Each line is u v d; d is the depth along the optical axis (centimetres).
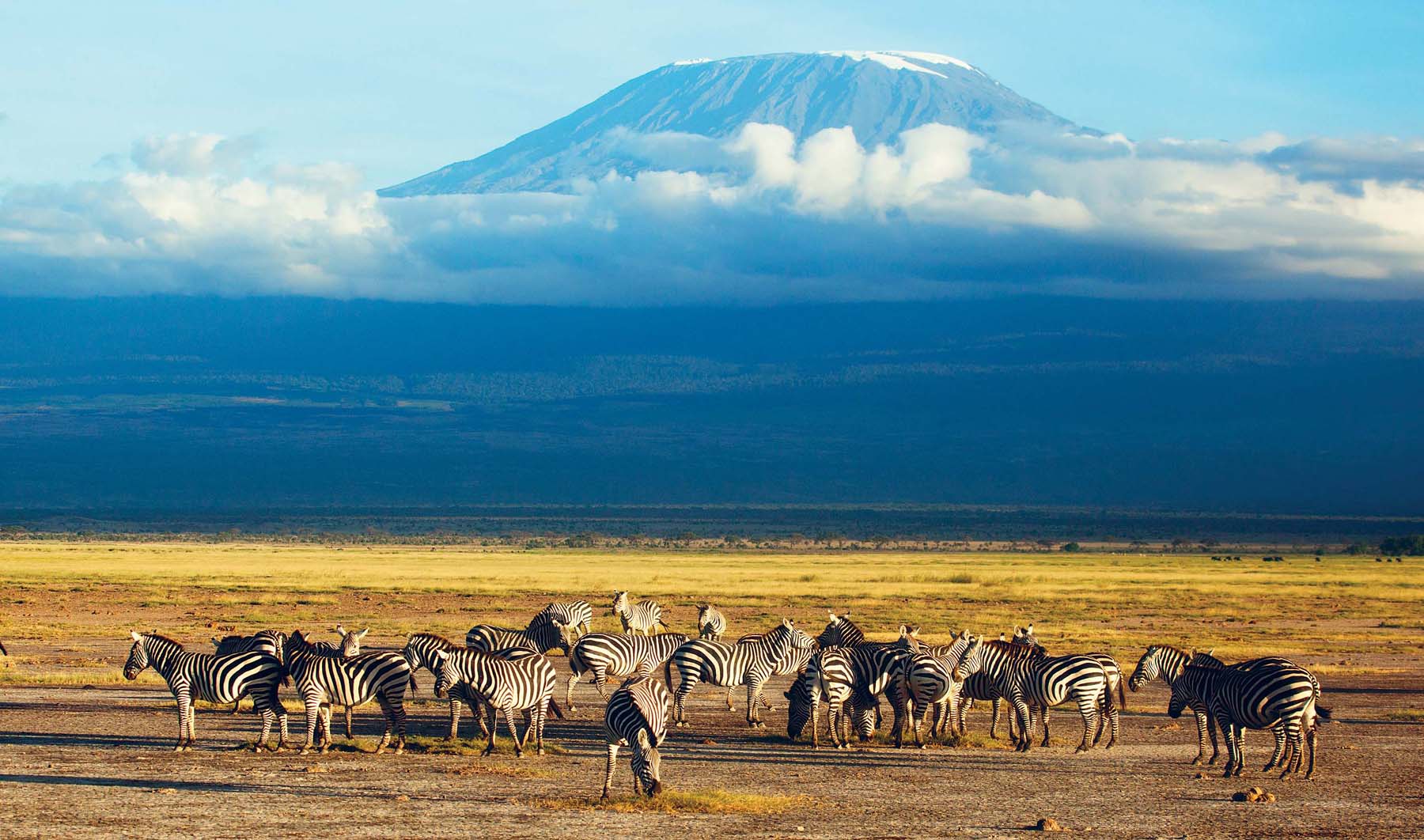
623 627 7025
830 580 12388
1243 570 15500
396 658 3497
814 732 3656
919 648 3775
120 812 2720
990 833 2644
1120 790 3081
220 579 11494
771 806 2856
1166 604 9738
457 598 9606
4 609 8262
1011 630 7144
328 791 2962
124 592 9812
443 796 2917
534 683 3484
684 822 2700
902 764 3416
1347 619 8719
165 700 4516
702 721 4156
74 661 5572
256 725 3962
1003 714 4425
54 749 3484
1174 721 4294
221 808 2767
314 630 6900
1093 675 3619
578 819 2711
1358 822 2761
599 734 3884
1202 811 2858
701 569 14625
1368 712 4569
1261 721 3241
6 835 2522
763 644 4084
